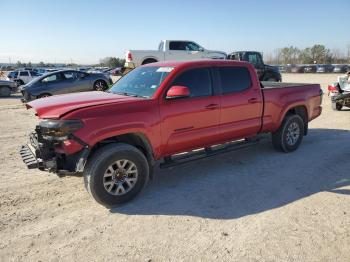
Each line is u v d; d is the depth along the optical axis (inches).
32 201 173.9
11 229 145.9
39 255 127.1
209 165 228.7
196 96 193.0
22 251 129.8
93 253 128.0
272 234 138.9
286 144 252.2
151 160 179.2
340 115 425.7
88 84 653.9
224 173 213.2
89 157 164.1
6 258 125.3
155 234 141.2
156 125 174.4
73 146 151.9
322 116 420.5
